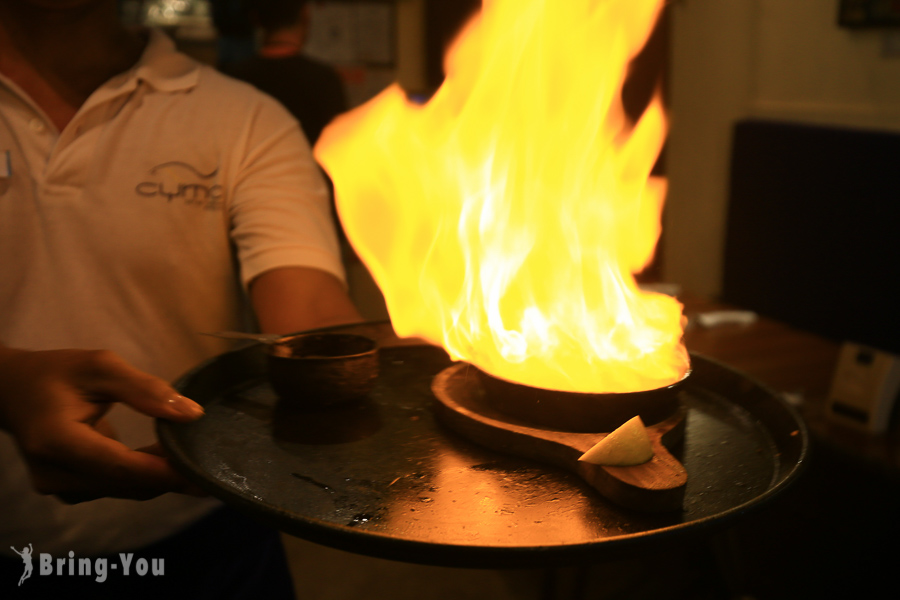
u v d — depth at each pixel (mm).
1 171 979
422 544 554
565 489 690
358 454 757
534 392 762
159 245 1054
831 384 1823
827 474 1757
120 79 1040
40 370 689
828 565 1793
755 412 880
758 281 4215
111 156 1021
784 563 1947
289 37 2705
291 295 1021
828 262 3744
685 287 4844
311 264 1058
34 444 660
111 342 1049
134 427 1081
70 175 998
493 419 783
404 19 4320
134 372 704
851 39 3771
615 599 2291
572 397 751
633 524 631
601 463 678
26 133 992
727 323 2383
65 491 711
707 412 903
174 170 1056
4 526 1034
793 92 4168
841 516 1739
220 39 3785
